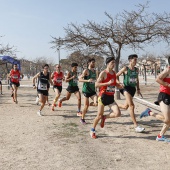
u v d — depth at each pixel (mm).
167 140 6359
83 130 7652
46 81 9836
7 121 8953
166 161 5094
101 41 15266
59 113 10523
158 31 15008
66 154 5543
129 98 7355
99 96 6688
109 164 4969
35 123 8594
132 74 7398
